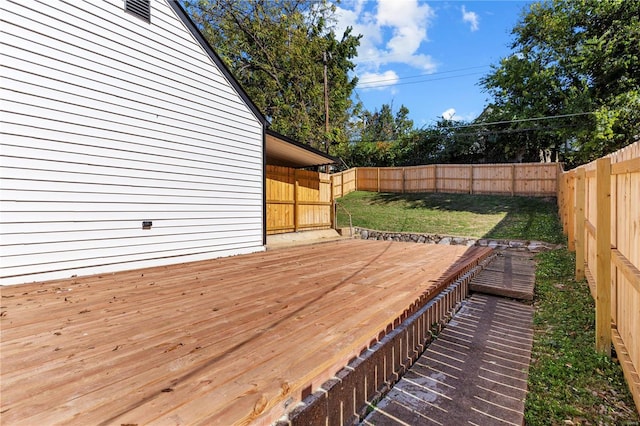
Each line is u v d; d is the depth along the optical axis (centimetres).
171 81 520
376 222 1219
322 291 332
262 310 268
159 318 249
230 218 625
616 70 1119
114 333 219
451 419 186
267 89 1634
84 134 416
